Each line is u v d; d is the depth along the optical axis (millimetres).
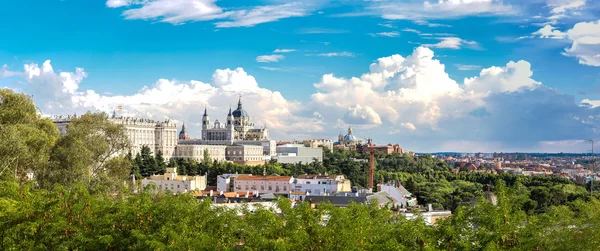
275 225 77625
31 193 88375
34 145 154500
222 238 78438
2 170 132500
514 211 85250
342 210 80750
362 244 74312
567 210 81500
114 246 78562
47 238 78500
